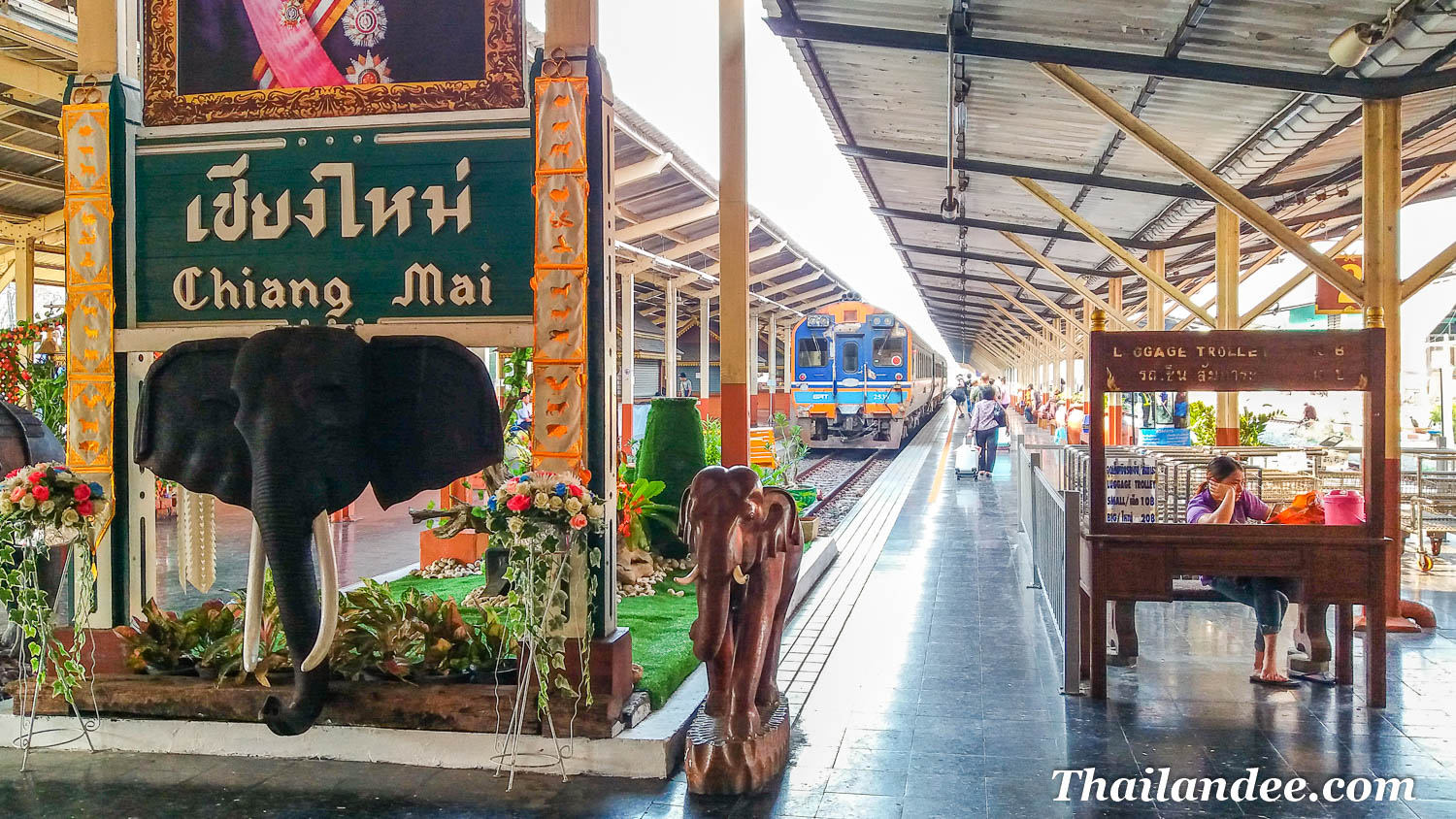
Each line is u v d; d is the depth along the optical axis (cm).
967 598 794
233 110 481
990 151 993
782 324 3769
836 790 412
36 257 1588
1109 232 1313
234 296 479
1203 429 1377
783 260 2344
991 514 1296
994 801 401
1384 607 516
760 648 425
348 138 473
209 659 474
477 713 440
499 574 480
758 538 406
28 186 1330
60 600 714
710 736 416
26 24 873
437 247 466
